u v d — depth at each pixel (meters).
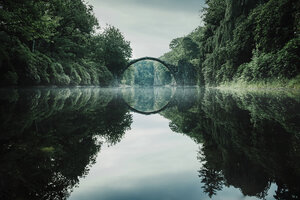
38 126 4.16
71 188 1.73
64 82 32.00
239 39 34.53
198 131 4.29
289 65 20.91
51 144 2.96
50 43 36.56
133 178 1.98
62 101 10.36
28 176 1.91
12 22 18.28
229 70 38.25
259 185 1.70
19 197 1.53
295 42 20.55
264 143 3.03
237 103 9.88
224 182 1.80
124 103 11.91
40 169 2.07
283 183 1.73
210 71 50.91
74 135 3.61
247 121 5.06
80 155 2.58
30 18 18.05
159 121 5.86
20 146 2.78
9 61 18.92
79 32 41.31
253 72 27.75
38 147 2.78
